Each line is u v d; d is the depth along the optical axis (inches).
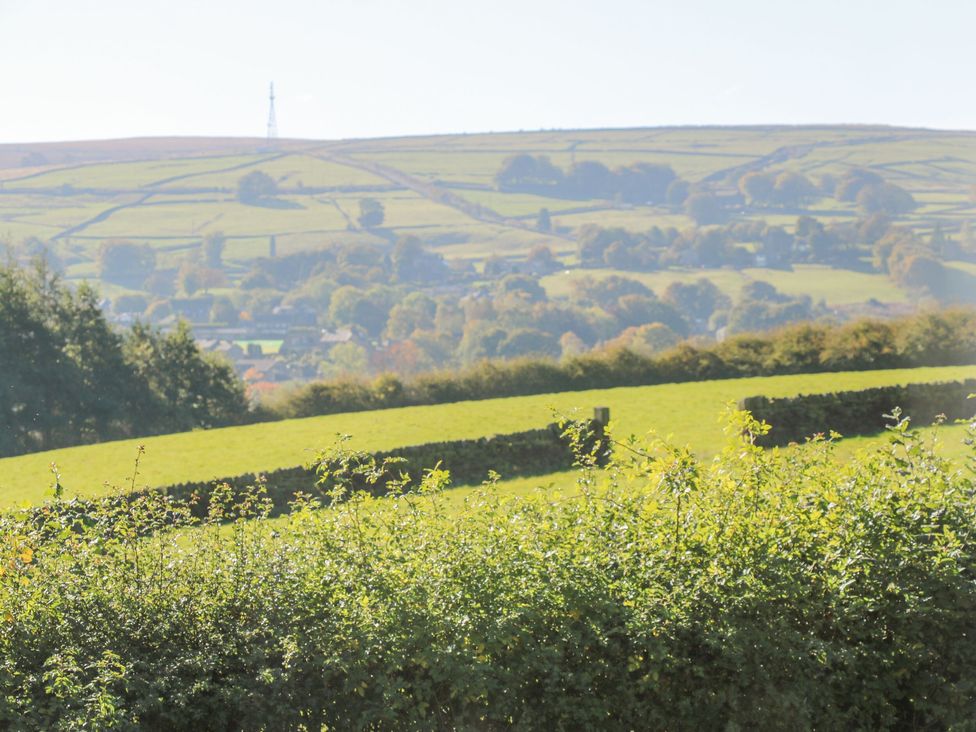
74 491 1116.5
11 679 396.2
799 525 466.6
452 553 448.5
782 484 494.0
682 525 464.1
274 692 410.6
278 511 1166.3
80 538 469.1
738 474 507.2
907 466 509.0
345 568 442.3
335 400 2196.1
